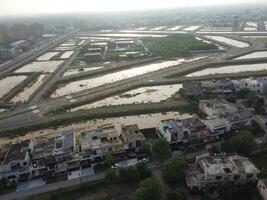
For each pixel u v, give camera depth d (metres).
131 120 126.69
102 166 91.94
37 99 156.25
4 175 86.38
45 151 92.81
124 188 82.69
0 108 148.50
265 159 92.94
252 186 79.25
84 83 188.50
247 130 109.00
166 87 171.12
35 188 83.94
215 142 104.56
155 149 92.81
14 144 97.31
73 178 87.50
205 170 80.19
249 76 182.38
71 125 124.50
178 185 82.44
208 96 145.00
